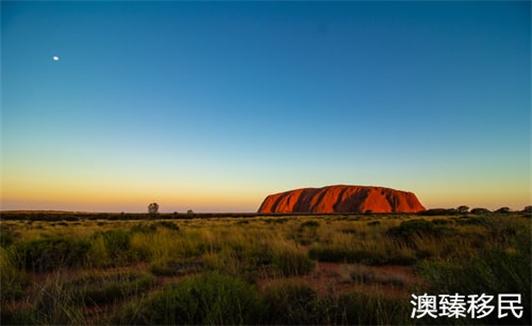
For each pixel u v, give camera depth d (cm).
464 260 400
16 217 5762
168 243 941
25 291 502
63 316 354
